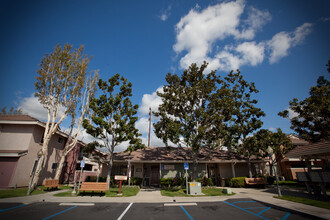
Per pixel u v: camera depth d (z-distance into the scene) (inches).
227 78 935.7
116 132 612.1
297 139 1074.1
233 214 294.7
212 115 653.9
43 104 657.0
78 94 765.9
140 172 793.6
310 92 588.4
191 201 405.1
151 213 302.8
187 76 730.8
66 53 695.7
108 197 451.5
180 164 782.5
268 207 343.0
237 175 842.2
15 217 267.4
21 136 653.3
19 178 602.9
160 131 666.2
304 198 403.2
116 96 650.8
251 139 769.6
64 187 681.0
